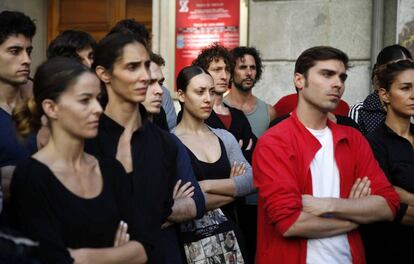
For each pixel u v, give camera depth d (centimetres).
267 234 312
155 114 365
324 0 591
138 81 286
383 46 578
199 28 631
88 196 248
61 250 234
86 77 248
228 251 335
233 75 489
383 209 308
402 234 340
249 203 432
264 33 607
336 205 298
